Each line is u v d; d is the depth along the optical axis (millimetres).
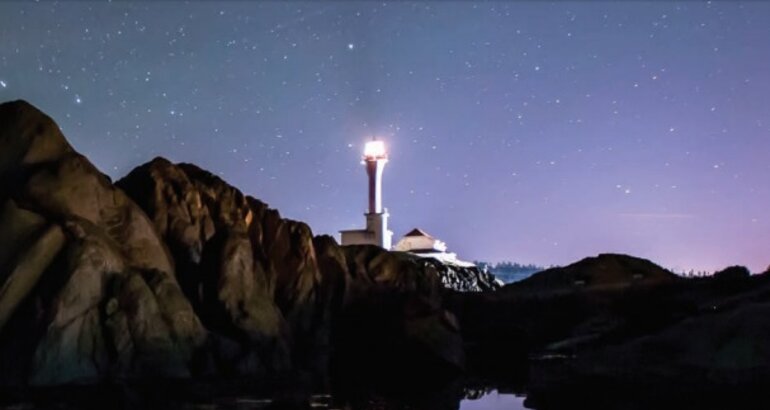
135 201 30062
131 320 24141
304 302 33031
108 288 24297
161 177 30672
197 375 25188
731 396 21047
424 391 27703
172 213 29812
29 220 24484
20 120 27234
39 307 23297
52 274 23734
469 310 40531
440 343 33281
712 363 21594
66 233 24391
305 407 22938
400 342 33562
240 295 28641
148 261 26828
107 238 25297
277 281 33250
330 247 36750
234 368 26234
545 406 24141
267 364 27844
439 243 66125
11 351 22922
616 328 32719
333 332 35250
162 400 22000
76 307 23484
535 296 39656
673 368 22281
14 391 21922
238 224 31562
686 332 23125
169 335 24828
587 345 31453
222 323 28031
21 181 26094
